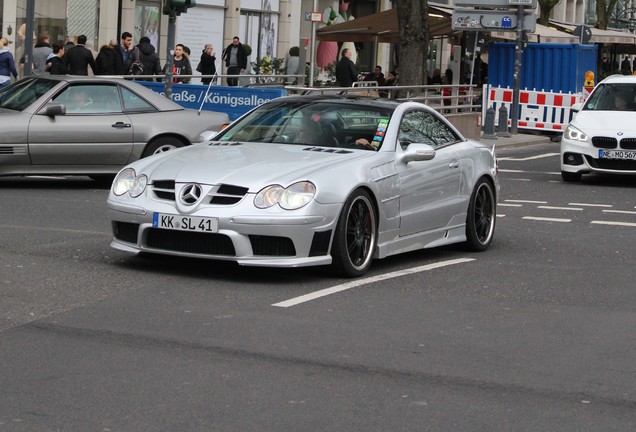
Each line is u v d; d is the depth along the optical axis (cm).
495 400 860
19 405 812
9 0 4119
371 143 1433
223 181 1285
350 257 1343
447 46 6881
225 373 909
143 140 2272
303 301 1198
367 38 4684
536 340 1066
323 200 1289
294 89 3238
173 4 2936
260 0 5456
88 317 1092
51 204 1983
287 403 835
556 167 3219
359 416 809
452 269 1442
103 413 799
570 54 4534
